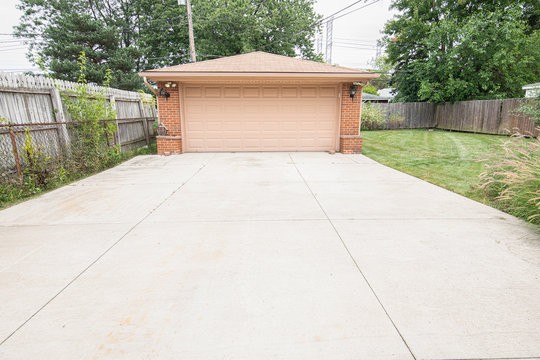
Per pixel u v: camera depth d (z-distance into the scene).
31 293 2.26
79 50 23.45
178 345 1.74
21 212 4.10
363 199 4.64
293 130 9.68
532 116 11.73
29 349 1.71
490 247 2.98
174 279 2.45
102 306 2.10
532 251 2.88
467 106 15.76
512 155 4.46
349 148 9.20
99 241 3.18
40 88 5.85
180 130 9.32
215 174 6.50
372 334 1.82
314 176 6.26
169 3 27.03
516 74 17.11
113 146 8.16
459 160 7.91
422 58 21.08
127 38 29.59
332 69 8.99
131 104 10.27
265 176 6.28
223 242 3.14
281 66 9.34
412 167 7.09
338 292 2.25
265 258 2.79
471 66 16.31
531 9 19.73
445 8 18.94
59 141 6.27
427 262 2.69
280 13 26.34
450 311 2.03
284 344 1.74
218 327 1.89
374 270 2.56
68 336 1.81
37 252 2.92
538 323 1.90
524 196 3.64
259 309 2.06
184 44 28.14
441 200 4.56
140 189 5.31
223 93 9.37
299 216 3.91
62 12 26.48
